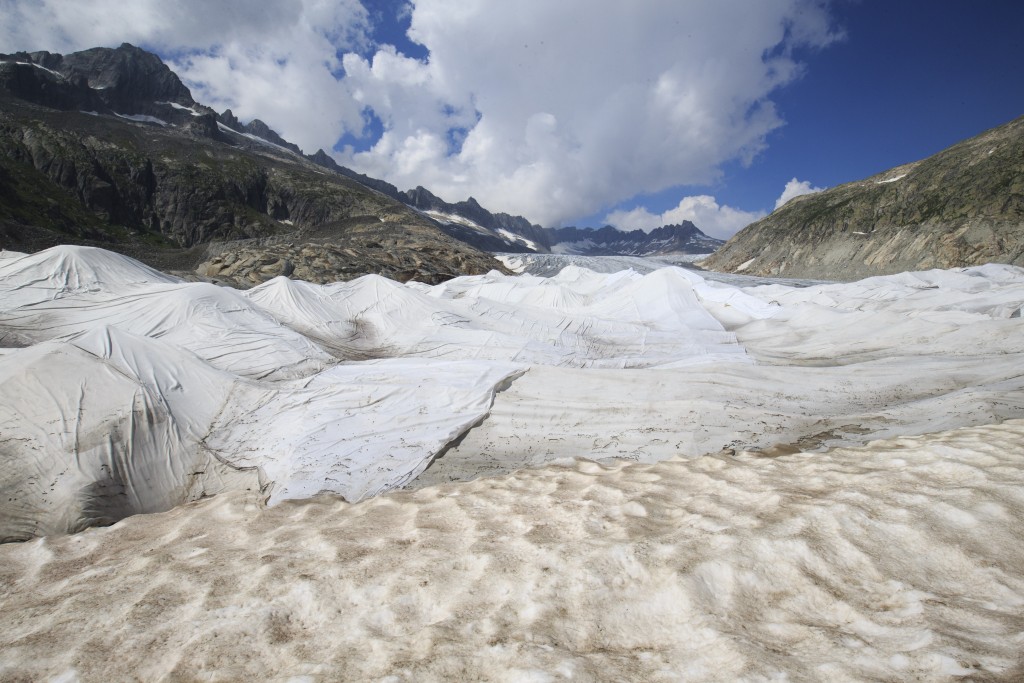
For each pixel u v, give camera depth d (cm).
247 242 6612
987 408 938
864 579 362
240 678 326
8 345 1527
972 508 420
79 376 927
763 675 269
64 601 455
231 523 637
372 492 912
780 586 365
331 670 320
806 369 1450
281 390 1212
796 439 1016
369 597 412
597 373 1380
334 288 2394
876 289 2756
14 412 830
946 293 2259
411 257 6222
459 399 1212
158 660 353
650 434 1103
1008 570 345
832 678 260
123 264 2039
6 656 374
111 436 874
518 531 515
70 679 341
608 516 530
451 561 459
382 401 1194
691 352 1897
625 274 3638
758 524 446
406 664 317
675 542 432
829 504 459
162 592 443
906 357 1510
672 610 355
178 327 1589
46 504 757
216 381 1162
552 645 329
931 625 295
